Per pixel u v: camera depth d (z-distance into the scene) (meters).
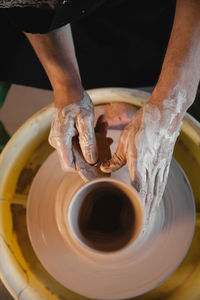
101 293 0.91
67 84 0.96
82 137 0.88
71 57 0.97
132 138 0.82
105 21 1.56
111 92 1.14
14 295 0.93
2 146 1.47
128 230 0.77
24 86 1.57
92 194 0.81
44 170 1.03
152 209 0.85
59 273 0.94
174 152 1.08
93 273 0.92
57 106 0.96
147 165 0.82
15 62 1.61
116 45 1.59
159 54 1.55
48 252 0.96
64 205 0.92
